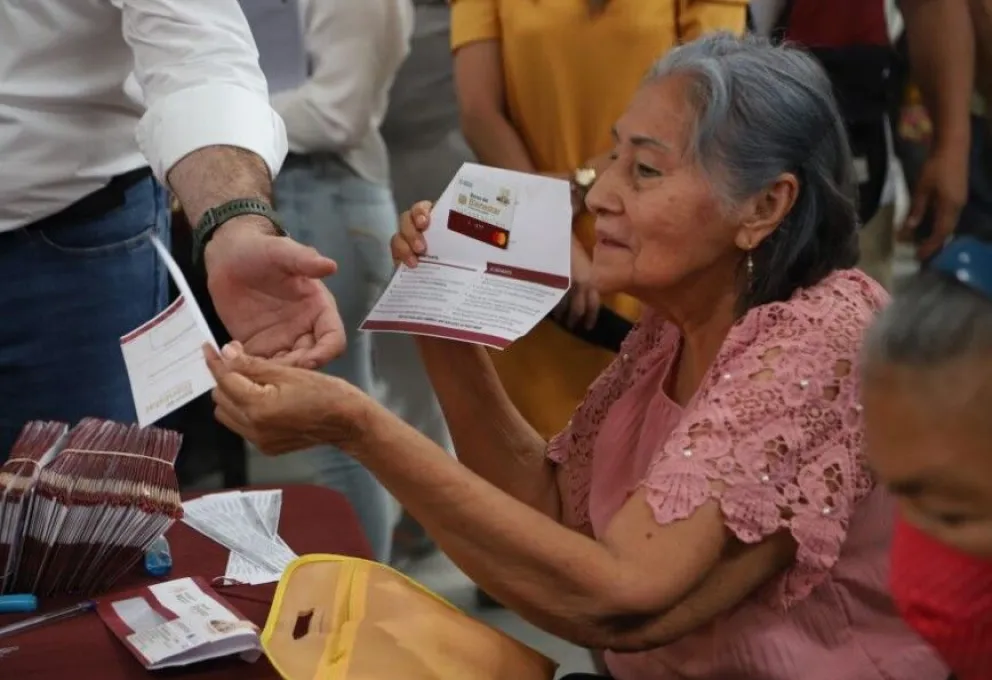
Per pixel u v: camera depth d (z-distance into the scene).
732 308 1.20
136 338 1.12
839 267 1.19
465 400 1.40
